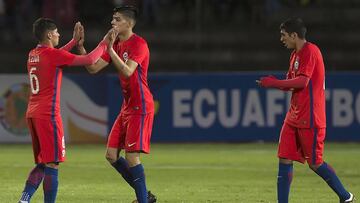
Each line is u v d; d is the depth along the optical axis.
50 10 82.25
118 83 63.12
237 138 62.44
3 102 63.25
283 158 29.20
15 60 79.25
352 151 57.00
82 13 84.50
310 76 28.30
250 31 83.06
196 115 62.59
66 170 46.03
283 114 62.16
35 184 28.55
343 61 79.12
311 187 38.91
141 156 53.97
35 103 27.58
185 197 35.25
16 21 82.44
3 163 49.47
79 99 63.34
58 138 27.61
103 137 63.53
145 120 28.94
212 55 79.44
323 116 29.00
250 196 35.62
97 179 41.97
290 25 28.61
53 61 27.33
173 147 60.19
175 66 78.75
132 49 28.41
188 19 85.56
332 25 85.00
